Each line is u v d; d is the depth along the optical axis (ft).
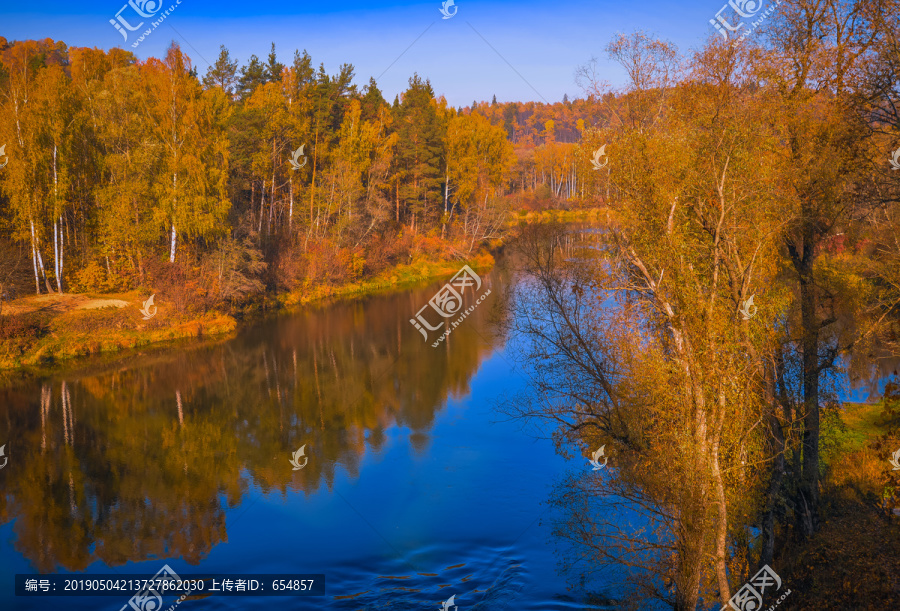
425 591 50.42
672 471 41.52
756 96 46.19
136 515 62.18
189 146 134.00
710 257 44.01
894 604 40.29
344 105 218.18
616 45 46.06
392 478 69.10
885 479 49.21
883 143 49.44
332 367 111.65
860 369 62.59
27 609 48.03
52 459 75.15
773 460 46.39
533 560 53.98
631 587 49.11
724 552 40.60
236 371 110.42
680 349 42.19
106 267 142.20
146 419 88.53
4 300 124.36
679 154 42.60
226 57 215.92
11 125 123.85
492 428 82.69
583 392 52.54
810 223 47.85
